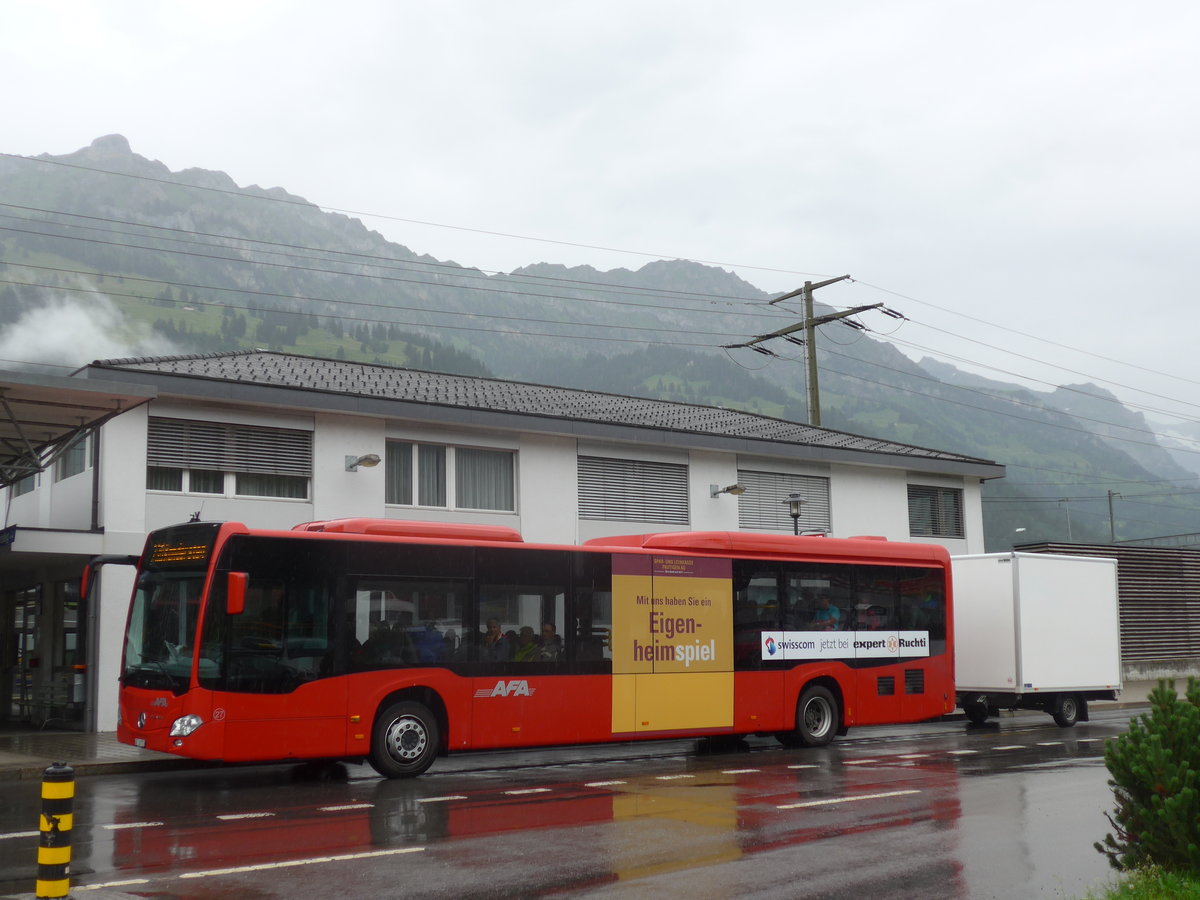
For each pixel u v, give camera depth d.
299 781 14.83
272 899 7.94
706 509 29.25
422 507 24.53
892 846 9.90
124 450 20.67
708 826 10.92
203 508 21.48
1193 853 7.46
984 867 9.02
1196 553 36.66
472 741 15.55
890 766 16.20
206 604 13.88
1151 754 7.79
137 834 10.59
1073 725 24.22
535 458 26.34
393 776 14.99
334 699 14.50
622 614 17.30
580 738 16.53
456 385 29.23
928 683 20.86
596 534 27.19
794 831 10.64
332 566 14.79
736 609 18.59
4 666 25.34
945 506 35.28
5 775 15.01
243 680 13.91
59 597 22.69
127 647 14.79
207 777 15.34
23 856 9.50
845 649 19.83
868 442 35.00
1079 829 10.77
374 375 27.70
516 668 16.08
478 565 16.02
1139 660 34.22
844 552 20.12
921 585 21.14
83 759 16.09
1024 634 22.92
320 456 23.05
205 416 21.62
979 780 14.47
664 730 17.41
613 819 11.38
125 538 20.48
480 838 10.30
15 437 18.72
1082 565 24.38
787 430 33.88
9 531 19.28
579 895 8.03
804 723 19.17
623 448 27.84
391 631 15.12
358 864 9.13
